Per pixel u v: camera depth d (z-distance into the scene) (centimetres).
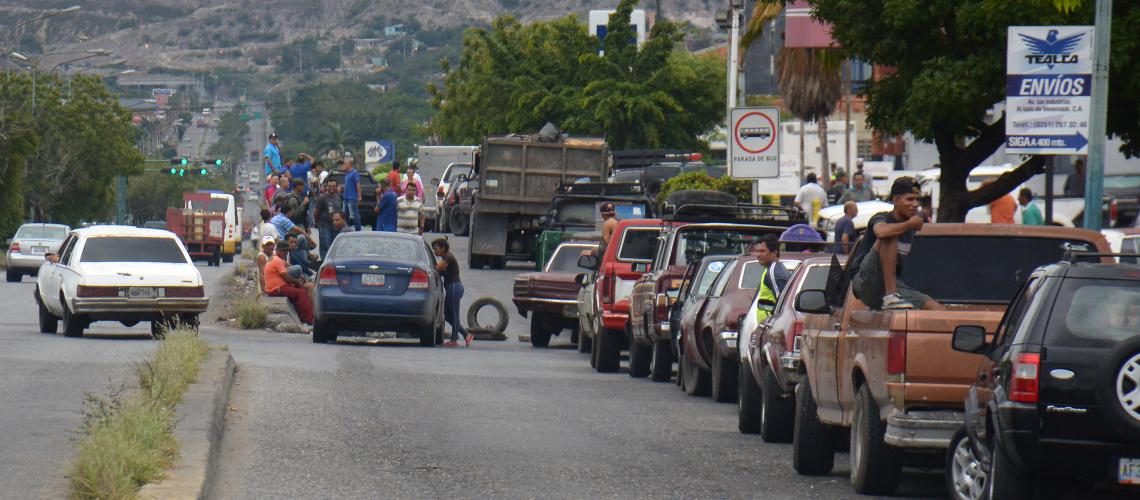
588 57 18112
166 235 6625
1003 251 2980
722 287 4528
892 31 5778
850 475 2936
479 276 11031
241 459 3072
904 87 5834
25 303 9188
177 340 4756
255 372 4812
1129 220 9206
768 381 3491
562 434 3581
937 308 2831
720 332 4309
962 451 2439
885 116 5997
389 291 6569
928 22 5691
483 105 18812
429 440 3394
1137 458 2111
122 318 6306
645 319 5288
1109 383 2108
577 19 18775
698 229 5294
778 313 3594
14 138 19175
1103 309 2161
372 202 14562
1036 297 2228
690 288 4912
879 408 2647
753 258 4481
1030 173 6056
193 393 3688
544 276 7469
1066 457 2131
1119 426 2103
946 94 5516
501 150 11412
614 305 5728
